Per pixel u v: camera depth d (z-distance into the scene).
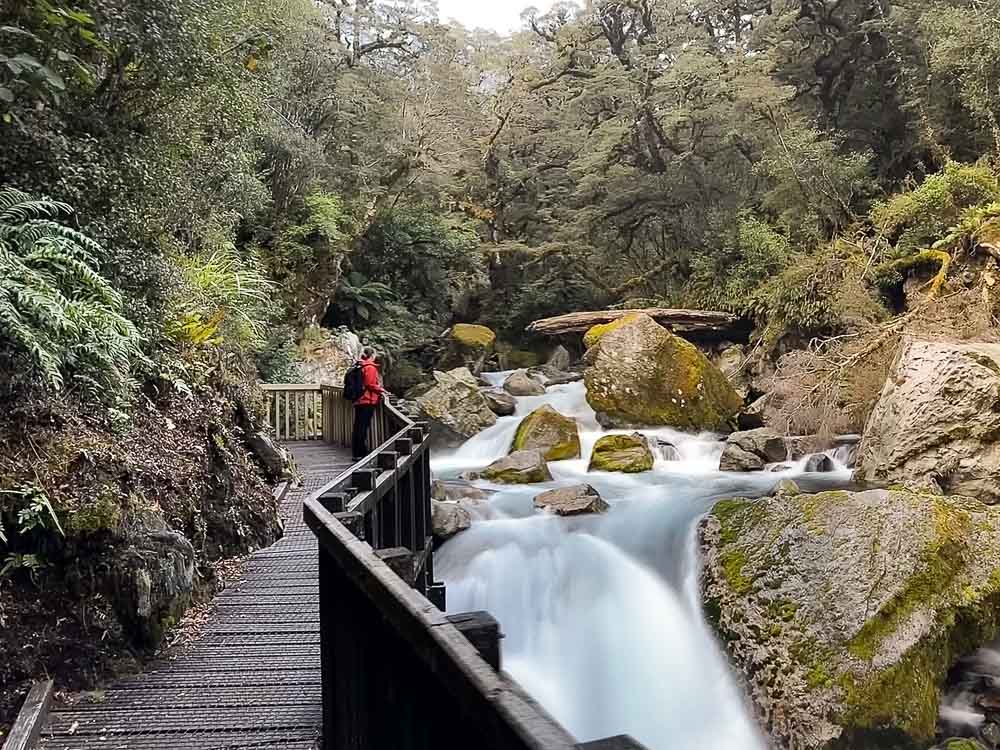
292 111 17.58
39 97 5.22
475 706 1.14
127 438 4.98
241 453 6.97
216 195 9.17
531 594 7.27
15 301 4.36
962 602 5.55
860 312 13.57
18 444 4.12
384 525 4.45
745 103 18.62
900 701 5.07
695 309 18.42
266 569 5.80
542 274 26.03
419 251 22.83
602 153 21.97
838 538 6.11
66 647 3.78
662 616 6.70
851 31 18.97
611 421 13.34
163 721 3.43
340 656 2.43
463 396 14.05
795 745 5.22
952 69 15.14
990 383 8.48
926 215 13.92
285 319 16.83
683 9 23.27
